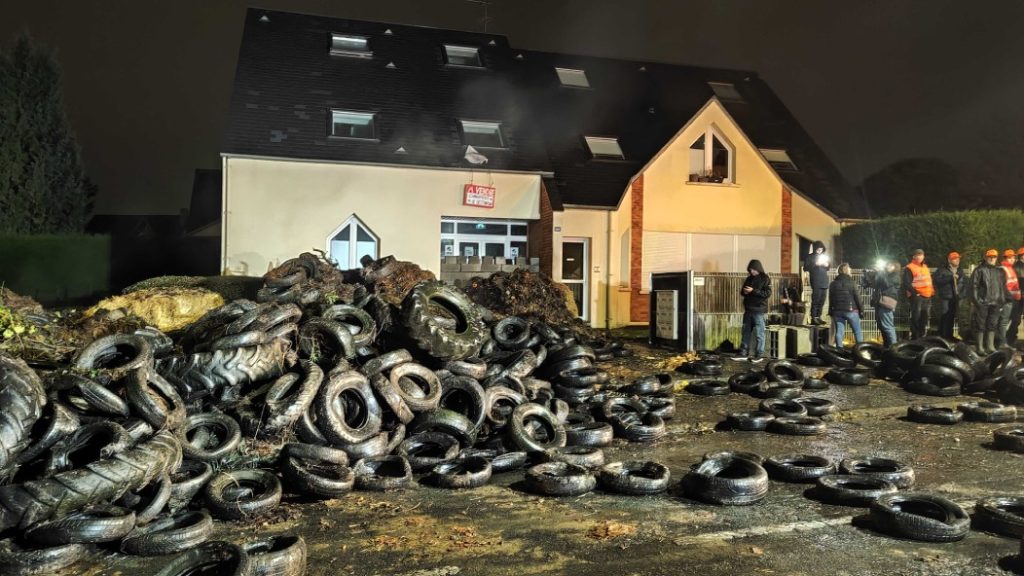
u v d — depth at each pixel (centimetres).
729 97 2711
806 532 554
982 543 531
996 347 1573
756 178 2200
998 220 1892
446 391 866
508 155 2045
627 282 2078
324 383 741
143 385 661
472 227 2036
